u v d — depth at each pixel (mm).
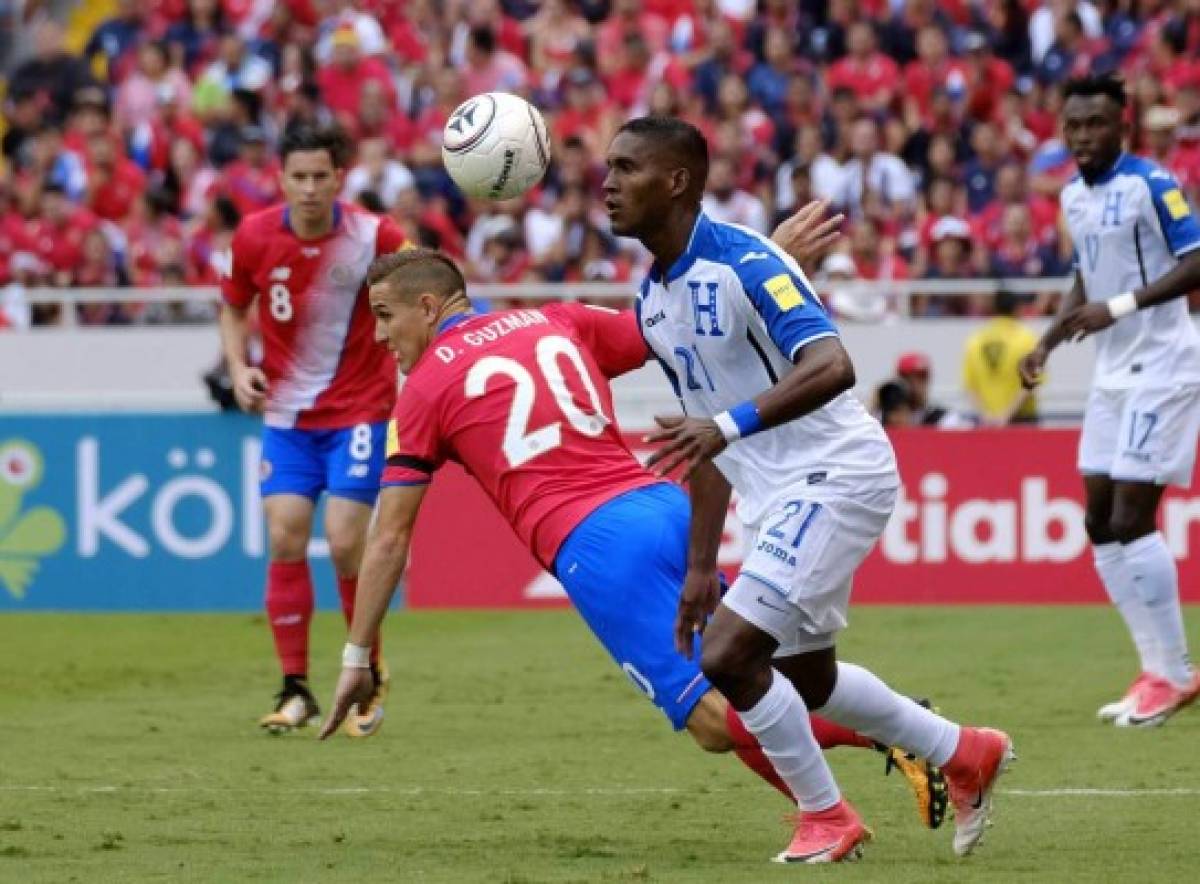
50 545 52062
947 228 59375
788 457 21719
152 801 27047
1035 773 28609
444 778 28922
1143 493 34000
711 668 21266
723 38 68375
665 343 22125
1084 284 35031
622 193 21266
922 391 51875
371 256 34312
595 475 22641
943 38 68125
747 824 24859
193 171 70562
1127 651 42531
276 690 39688
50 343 60812
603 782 28406
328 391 34469
